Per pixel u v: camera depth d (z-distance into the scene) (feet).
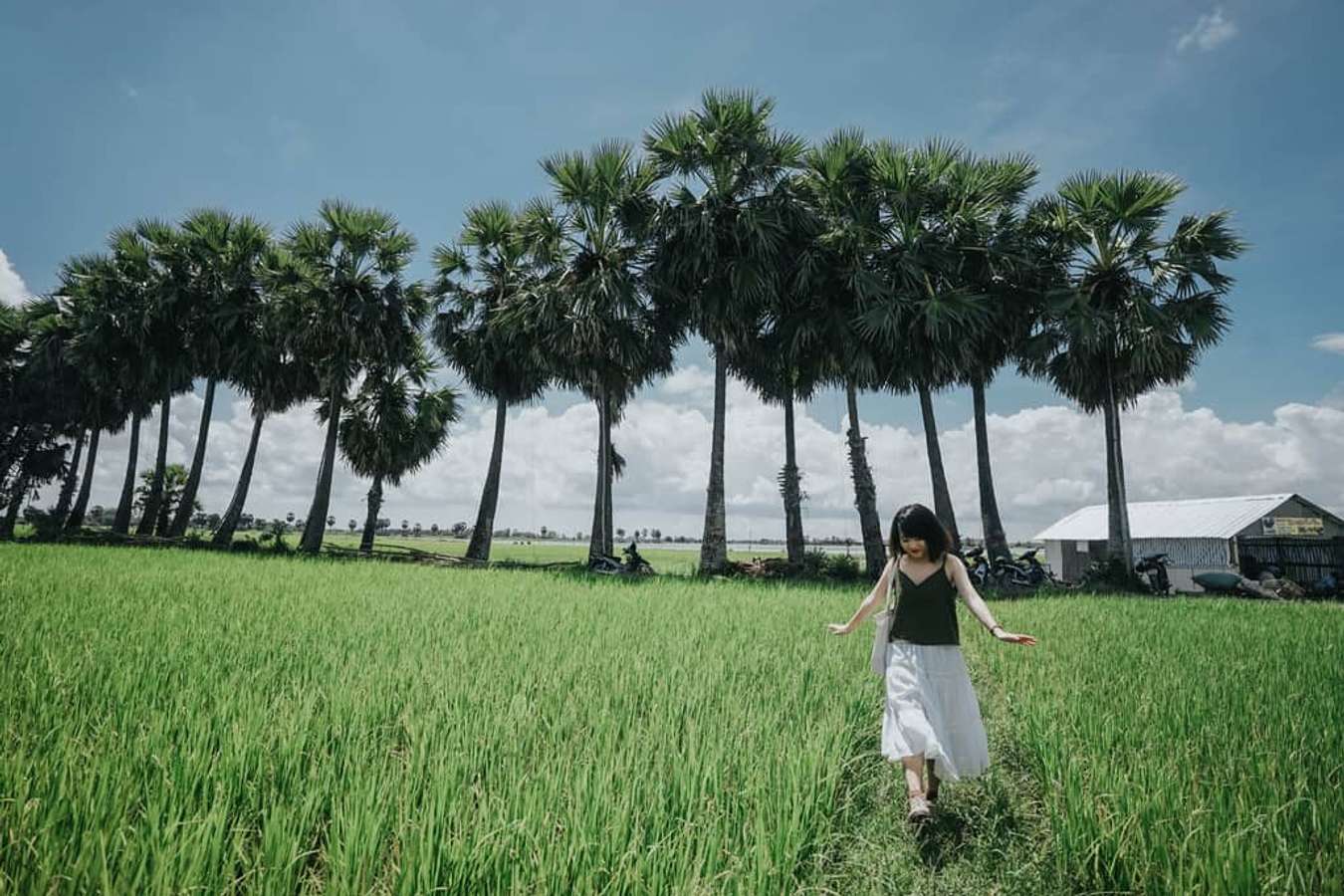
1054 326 68.39
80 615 23.39
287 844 7.63
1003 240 67.46
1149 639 26.40
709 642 23.35
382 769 9.98
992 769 12.68
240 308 89.45
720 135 65.67
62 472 112.27
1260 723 13.46
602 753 10.94
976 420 78.07
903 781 12.23
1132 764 10.87
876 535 71.72
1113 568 65.72
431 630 23.62
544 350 79.05
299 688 14.25
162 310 85.71
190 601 29.09
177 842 7.37
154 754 9.75
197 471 96.84
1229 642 25.34
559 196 70.08
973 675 20.35
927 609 11.52
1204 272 62.49
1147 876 7.89
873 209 67.10
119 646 18.03
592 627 25.76
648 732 12.14
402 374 98.27
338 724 11.69
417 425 98.63
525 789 9.40
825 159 66.49
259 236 90.43
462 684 14.99
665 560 144.77
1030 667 20.25
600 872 7.54
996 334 70.90
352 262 85.46
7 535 102.94
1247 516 76.02
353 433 98.07
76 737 10.61
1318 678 18.44
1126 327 63.87
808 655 20.86
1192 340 63.98
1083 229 64.69
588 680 16.51
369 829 7.79
